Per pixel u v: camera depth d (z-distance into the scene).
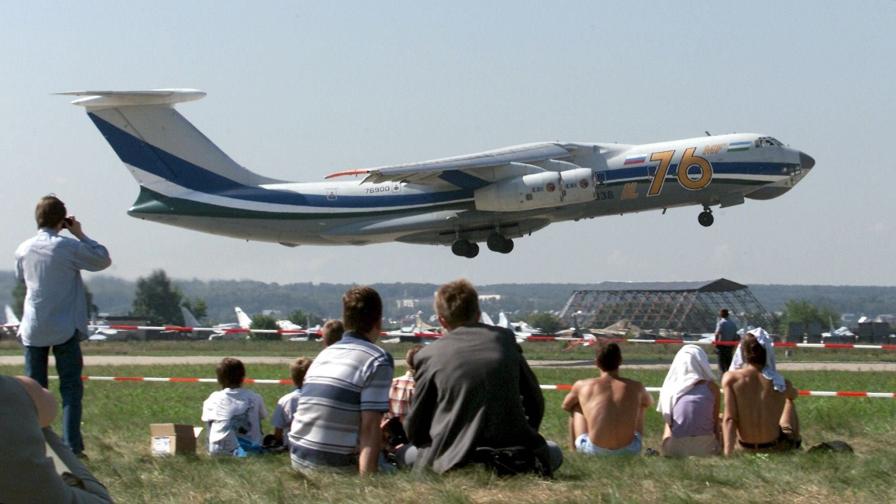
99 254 14.01
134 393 28.81
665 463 12.04
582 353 56.75
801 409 21.91
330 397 10.95
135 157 53.19
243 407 15.05
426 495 9.88
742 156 48.56
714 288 98.44
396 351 55.09
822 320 133.50
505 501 9.71
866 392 27.84
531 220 51.88
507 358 10.66
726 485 10.61
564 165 50.62
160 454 14.19
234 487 10.70
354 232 53.19
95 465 12.65
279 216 53.31
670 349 63.62
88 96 51.62
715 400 14.73
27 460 5.79
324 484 10.53
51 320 13.67
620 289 101.12
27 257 13.73
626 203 50.19
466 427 10.62
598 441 13.91
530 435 10.73
